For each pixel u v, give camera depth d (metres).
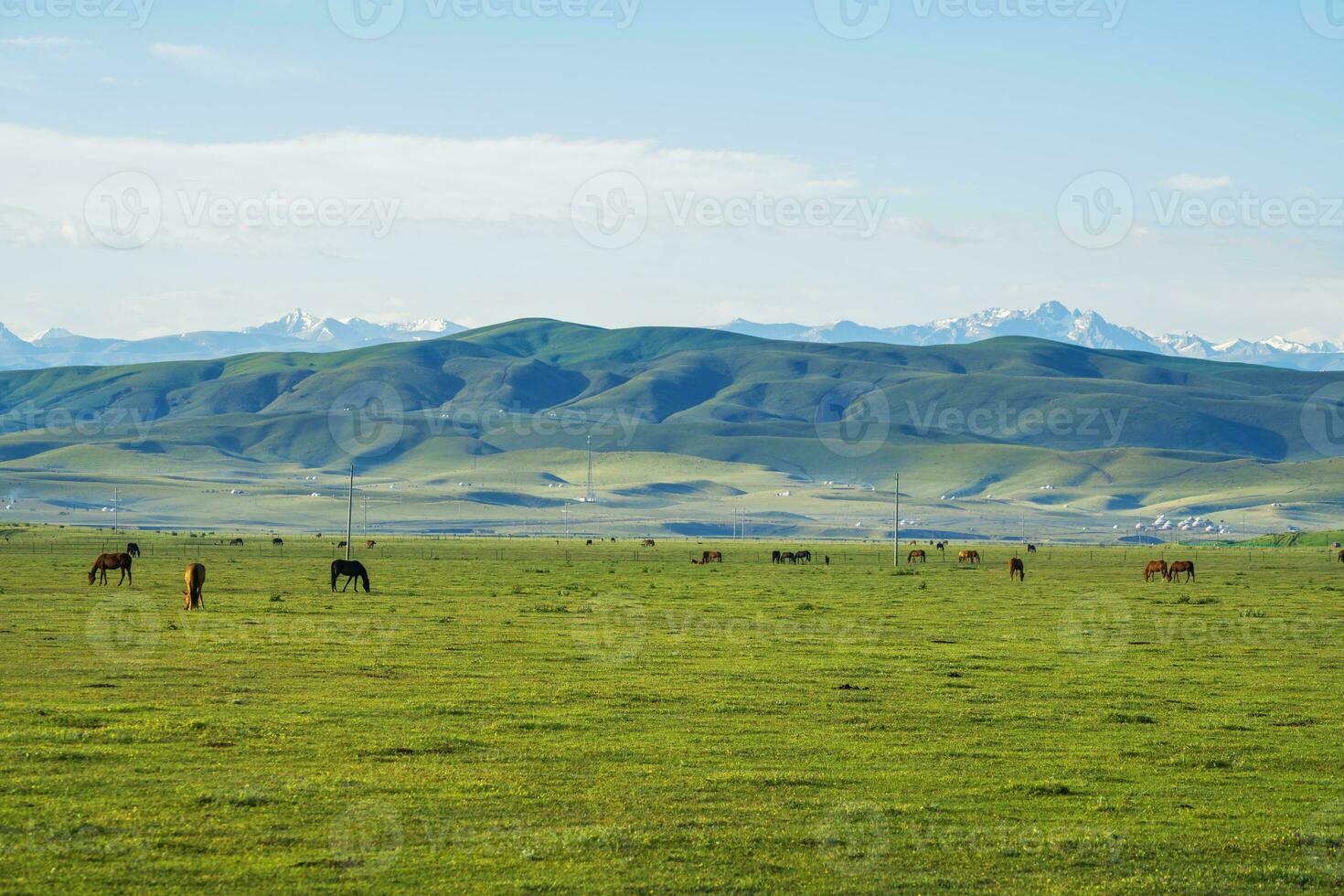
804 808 27.17
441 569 147.12
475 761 31.44
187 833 24.09
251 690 43.06
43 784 27.56
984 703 42.84
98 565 103.50
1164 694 45.94
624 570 152.25
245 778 28.77
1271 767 32.69
